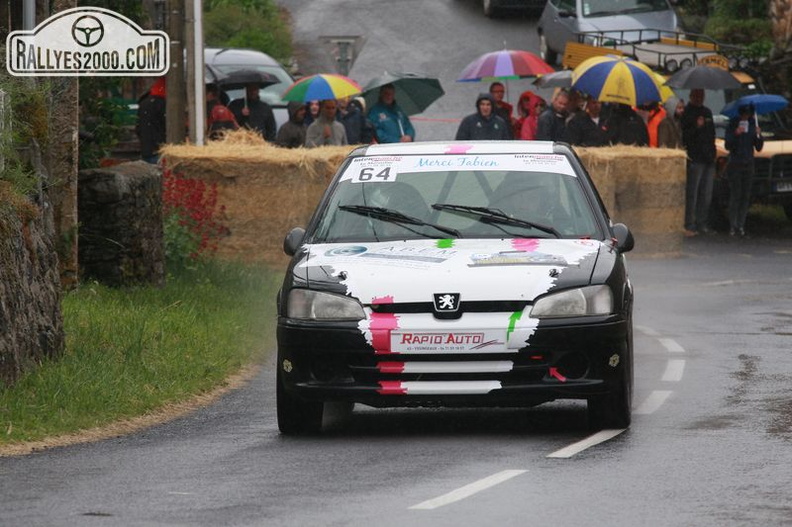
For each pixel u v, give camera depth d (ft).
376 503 88.12
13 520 84.69
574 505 87.15
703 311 199.00
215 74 321.52
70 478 97.45
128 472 99.50
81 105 215.72
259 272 222.07
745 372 143.74
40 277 137.18
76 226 177.78
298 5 541.34
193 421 122.62
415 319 109.19
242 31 464.24
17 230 131.44
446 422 121.19
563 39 406.82
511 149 126.41
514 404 111.14
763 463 98.94
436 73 456.45
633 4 401.70
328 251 116.98
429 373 108.88
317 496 90.43
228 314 180.04
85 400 122.83
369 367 109.40
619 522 82.74
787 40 390.63
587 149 270.05
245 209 235.40
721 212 327.26
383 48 481.87
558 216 120.57
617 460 101.24
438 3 536.01
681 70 310.65
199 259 215.92
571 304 109.60
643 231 277.23
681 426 114.83
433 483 94.12
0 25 176.76
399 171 124.26
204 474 98.37
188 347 152.46
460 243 117.60
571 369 109.91
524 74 310.24
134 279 189.37
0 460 104.83
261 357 160.56
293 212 236.22
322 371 110.93
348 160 126.72
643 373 144.97
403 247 116.88
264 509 86.84
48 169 167.84
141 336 148.56
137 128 285.02
